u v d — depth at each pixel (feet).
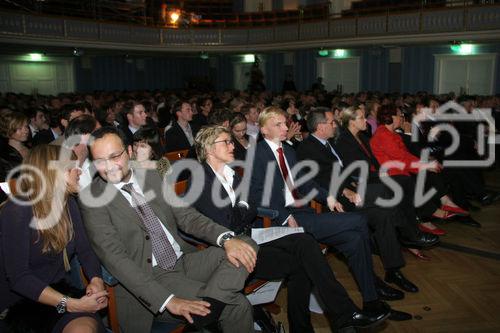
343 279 10.85
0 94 31.07
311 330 7.94
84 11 42.47
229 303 6.65
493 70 37.78
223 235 7.16
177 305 6.20
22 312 6.05
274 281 8.39
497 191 17.83
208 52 49.52
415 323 8.82
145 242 6.82
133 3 47.44
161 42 47.01
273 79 52.70
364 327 7.94
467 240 13.14
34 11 38.09
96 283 6.35
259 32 47.70
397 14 38.24
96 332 5.79
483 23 34.17
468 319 8.92
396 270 10.26
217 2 56.03
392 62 43.19
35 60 45.52
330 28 42.63
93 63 50.52
